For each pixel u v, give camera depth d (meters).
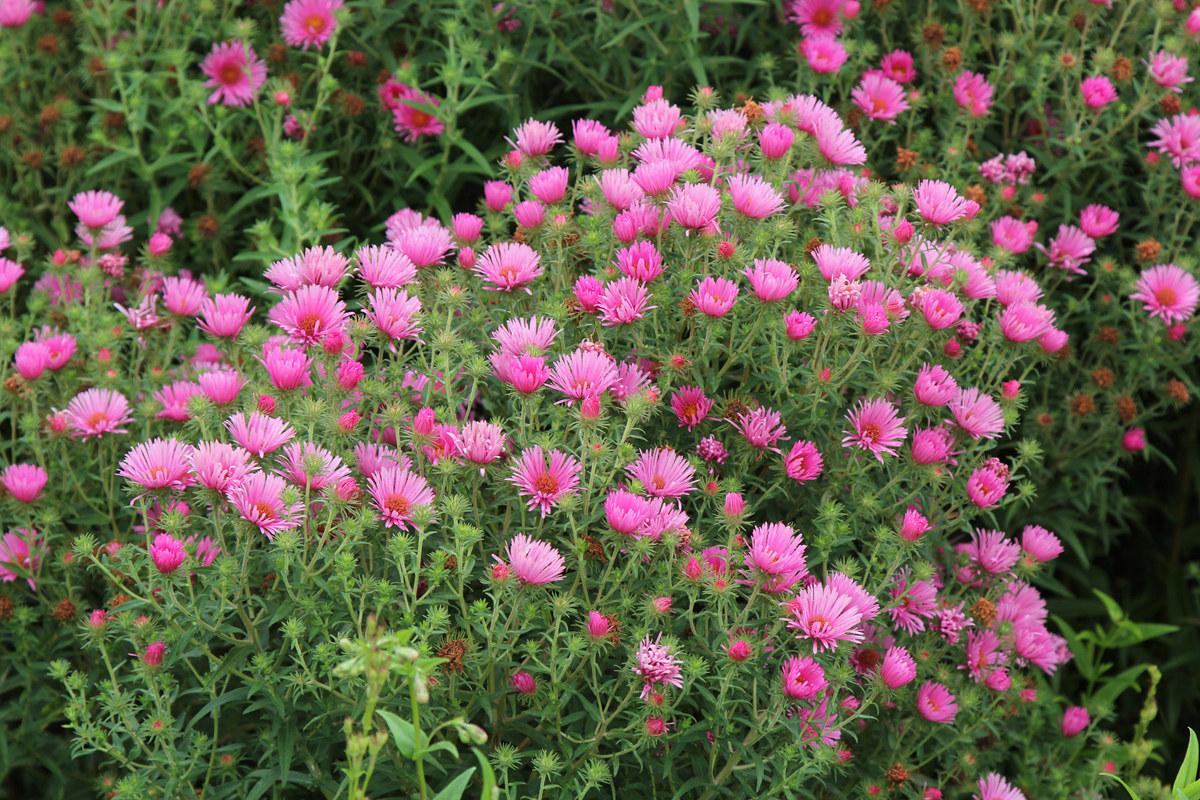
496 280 3.35
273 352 3.04
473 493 3.03
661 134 3.68
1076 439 4.74
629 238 3.36
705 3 4.73
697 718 3.27
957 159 4.54
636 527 2.86
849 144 3.63
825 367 3.38
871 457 3.51
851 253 3.30
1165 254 4.83
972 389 3.57
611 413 3.24
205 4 4.89
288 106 4.71
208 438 3.12
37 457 3.88
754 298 3.30
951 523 3.78
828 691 3.14
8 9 4.97
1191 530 5.28
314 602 2.89
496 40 4.80
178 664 3.54
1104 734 4.29
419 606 3.07
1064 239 4.60
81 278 4.18
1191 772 2.84
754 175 3.65
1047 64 4.61
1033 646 3.96
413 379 3.50
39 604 4.02
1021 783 4.22
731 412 3.35
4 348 3.93
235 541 3.32
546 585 3.03
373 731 2.98
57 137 5.05
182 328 4.45
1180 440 5.32
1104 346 4.75
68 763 4.12
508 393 3.26
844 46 4.55
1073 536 4.77
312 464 2.82
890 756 3.61
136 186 5.22
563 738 3.00
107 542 3.91
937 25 4.73
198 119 4.82
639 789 3.21
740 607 3.19
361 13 4.99
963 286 3.68
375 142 5.06
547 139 3.87
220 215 5.09
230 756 3.20
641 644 2.79
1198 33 4.64
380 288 3.19
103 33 5.14
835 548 3.43
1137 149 4.82
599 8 4.64
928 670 3.59
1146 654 5.28
